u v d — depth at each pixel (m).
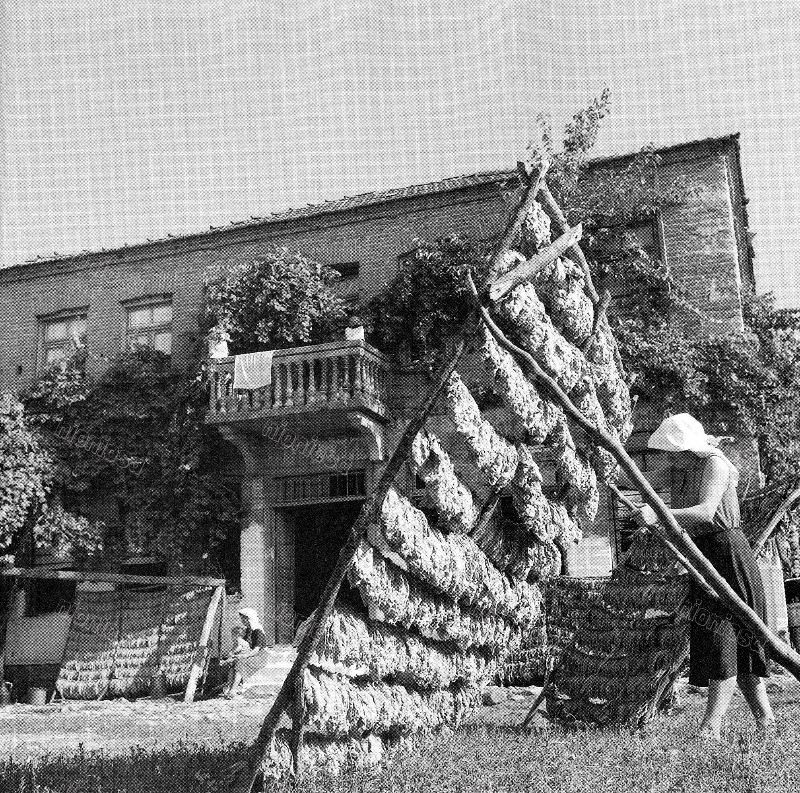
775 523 5.24
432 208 17.25
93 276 19.55
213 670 14.87
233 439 16.56
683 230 15.29
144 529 17.06
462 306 15.80
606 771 3.22
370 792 3.15
